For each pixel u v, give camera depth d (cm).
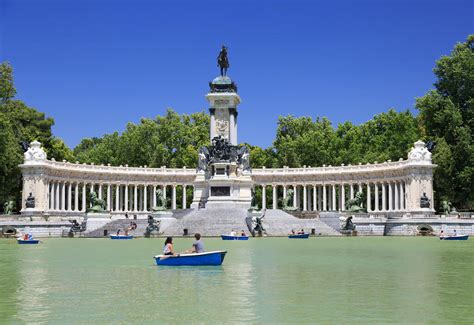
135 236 10112
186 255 4519
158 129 17038
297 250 6350
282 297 3045
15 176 12769
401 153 14512
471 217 10931
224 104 12938
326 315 2597
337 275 3938
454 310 2705
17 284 3544
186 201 16675
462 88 12975
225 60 13288
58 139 15112
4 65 13612
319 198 15912
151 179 14938
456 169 12412
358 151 16175
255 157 17062
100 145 18012
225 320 2497
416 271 4172
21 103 13988
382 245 7344
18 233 10381
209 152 12544
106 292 3212
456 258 5266
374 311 2683
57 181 13338
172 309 2736
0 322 2473
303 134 16638
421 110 13275
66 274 4038
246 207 12200
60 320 2508
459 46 13175
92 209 11125
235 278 3766
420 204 12162
